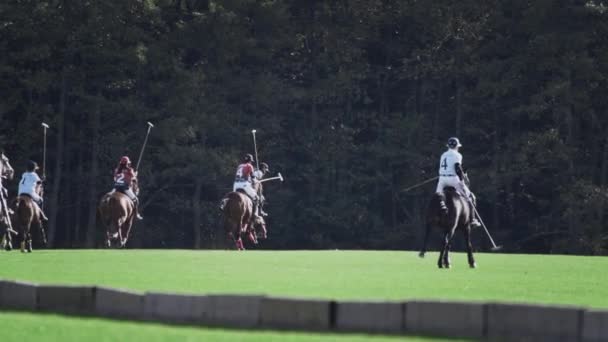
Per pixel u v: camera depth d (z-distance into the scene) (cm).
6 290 3042
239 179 7994
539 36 12219
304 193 13562
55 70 12862
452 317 2641
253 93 13100
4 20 12450
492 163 12988
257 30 13438
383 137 13475
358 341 2527
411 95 14038
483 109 13300
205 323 2786
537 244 13100
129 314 2881
